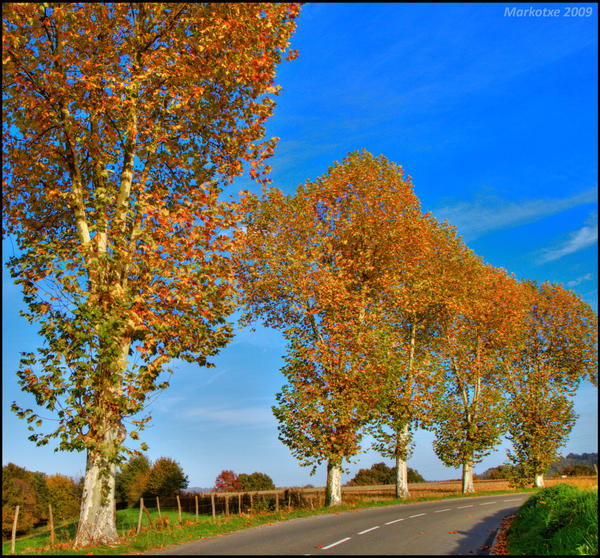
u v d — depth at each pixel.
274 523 18.11
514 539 12.60
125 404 14.45
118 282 16.09
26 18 14.11
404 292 28.80
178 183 18.59
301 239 27.31
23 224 17.27
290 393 24.72
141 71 15.97
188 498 36.72
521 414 40.25
